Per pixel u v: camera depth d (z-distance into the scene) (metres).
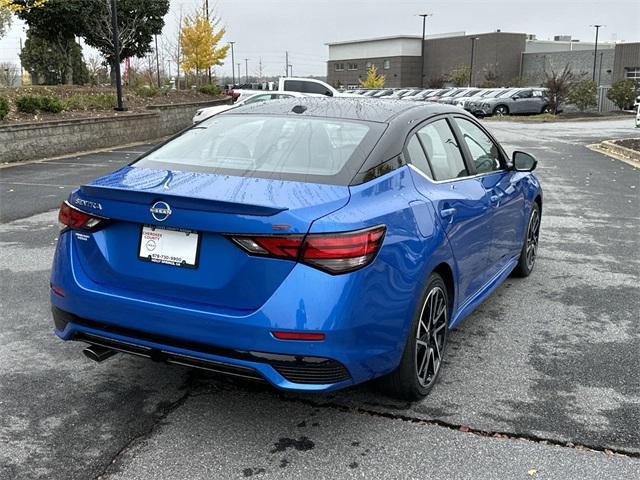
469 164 4.47
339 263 2.88
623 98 43.19
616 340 4.60
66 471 2.95
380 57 85.25
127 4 28.08
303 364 2.89
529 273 6.19
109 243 3.27
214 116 4.34
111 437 3.24
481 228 4.30
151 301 3.08
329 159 3.44
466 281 4.15
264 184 3.20
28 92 21.23
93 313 3.24
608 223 8.54
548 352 4.38
